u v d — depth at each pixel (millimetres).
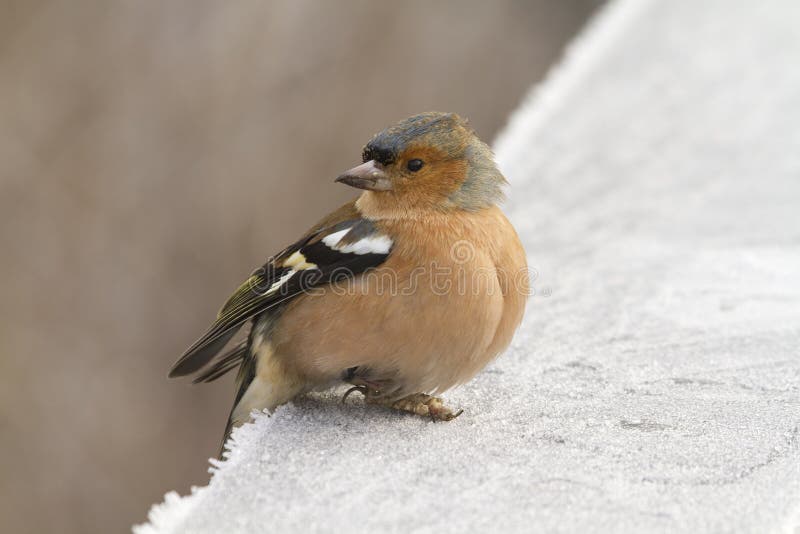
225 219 13531
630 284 8023
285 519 4586
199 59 14352
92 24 14453
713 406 5914
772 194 9891
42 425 12047
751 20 16250
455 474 5035
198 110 14086
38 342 12523
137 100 14031
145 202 13531
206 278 13266
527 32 18031
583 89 13477
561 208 9750
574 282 8125
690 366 6555
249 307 6059
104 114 13953
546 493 4816
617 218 9422
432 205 6047
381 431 5629
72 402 12188
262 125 14133
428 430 5637
